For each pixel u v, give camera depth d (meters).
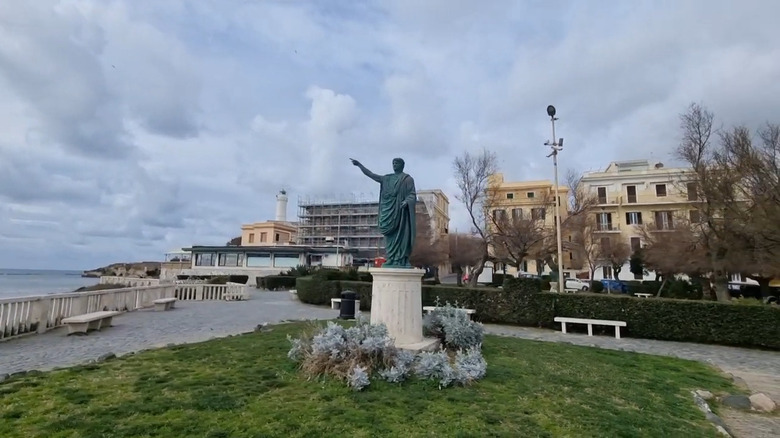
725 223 19.91
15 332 10.12
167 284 22.47
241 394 5.39
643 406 5.82
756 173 16.69
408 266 8.41
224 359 7.36
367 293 19.98
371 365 6.30
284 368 6.71
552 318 15.24
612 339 13.51
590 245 37.41
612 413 5.38
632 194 45.88
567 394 6.07
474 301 16.59
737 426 5.63
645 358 9.69
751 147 17.58
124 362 7.12
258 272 48.16
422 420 4.71
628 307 14.16
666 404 6.07
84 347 9.05
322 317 16.08
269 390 5.61
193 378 6.12
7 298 9.80
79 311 12.98
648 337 13.78
